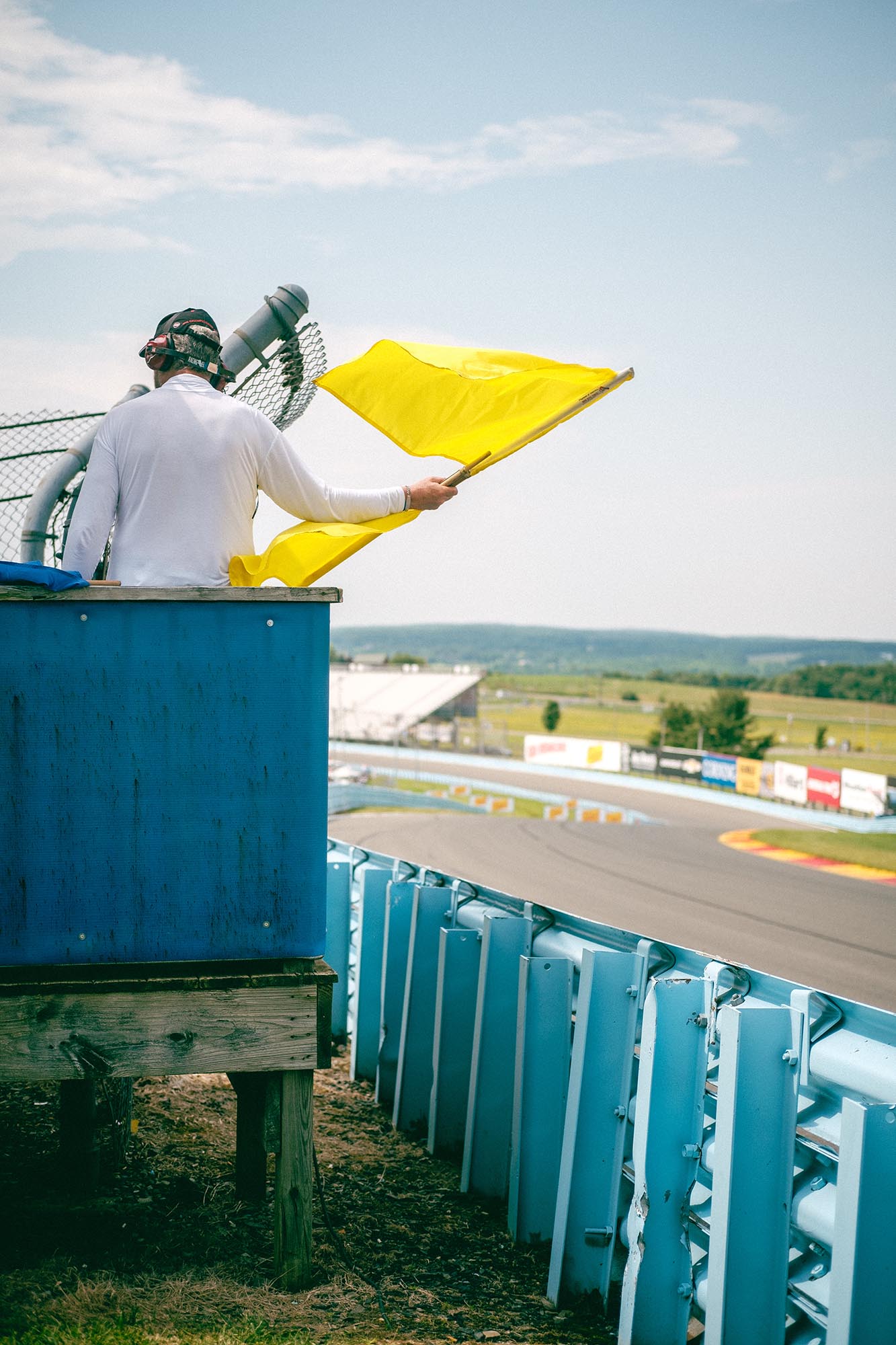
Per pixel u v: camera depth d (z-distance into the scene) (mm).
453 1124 5258
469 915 5531
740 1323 3104
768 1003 3449
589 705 172375
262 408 4414
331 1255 3873
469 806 42938
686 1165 3484
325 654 3279
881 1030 3064
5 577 3043
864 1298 2756
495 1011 4746
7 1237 3723
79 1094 4172
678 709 86250
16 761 3135
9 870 3143
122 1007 3211
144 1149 4723
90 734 3168
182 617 3193
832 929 15375
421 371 3820
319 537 3453
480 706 166125
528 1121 4316
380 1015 6492
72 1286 3359
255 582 3488
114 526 3371
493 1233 4402
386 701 79438
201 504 3264
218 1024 3270
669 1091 3469
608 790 51625
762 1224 3131
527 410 3734
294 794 3285
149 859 3213
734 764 47594
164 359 3375
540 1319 3666
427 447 3820
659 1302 3449
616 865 22219
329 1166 5008
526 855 23359
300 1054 3330
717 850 26484
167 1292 3361
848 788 38438
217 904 3258
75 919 3182
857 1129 2758
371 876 6609
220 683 3225
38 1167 4398
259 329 4203
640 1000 3947
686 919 15664
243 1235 3889
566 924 4789
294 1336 3160
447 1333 3402
